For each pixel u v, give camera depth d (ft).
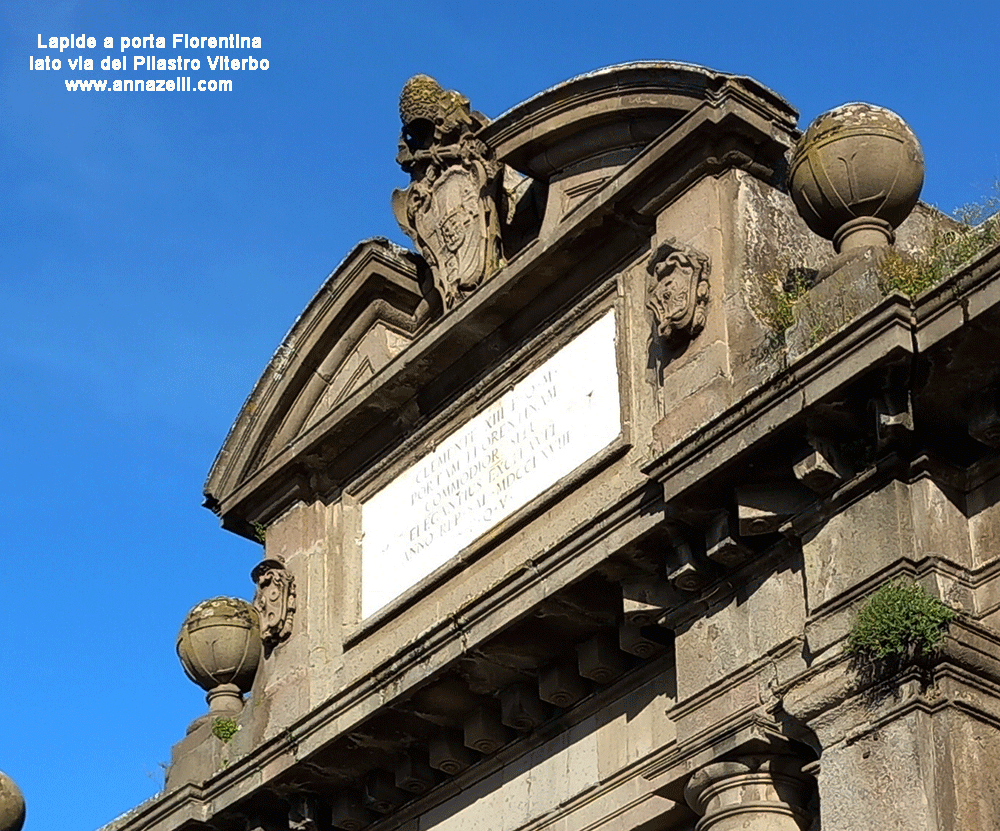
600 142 89.25
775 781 74.64
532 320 90.27
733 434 75.36
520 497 88.17
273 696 97.66
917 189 78.23
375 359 98.73
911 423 71.77
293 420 101.96
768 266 82.64
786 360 76.84
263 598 99.86
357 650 94.22
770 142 83.97
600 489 84.58
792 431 73.97
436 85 95.91
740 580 77.41
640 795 81.61
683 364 82.12
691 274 82.33
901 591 70.33
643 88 87.04
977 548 72.13
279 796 94.84
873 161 77.36
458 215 94.02
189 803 97.71
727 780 75.15
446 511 92.02
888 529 71.92
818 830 74.33
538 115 90.17
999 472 72.43
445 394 93.81
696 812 77.61
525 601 83.20
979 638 70.03
